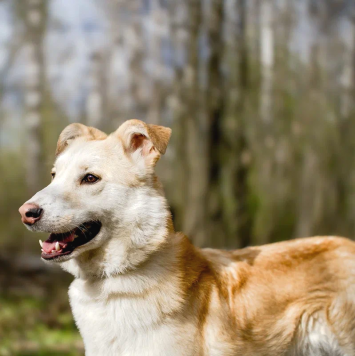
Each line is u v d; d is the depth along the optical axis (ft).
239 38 46.16
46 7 60.44
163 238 12.41
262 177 62.54
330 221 71.41
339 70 69.31
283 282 13.58
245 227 43.16
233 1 46.21
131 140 13.06
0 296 35.96
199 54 42.32
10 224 78.74
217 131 42.06
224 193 42.22
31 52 57.47
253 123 54.54
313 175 68.23
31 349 24.85
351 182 69.10
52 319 31.27
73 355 23.76
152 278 12.25
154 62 58.90
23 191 84.17
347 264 14.08
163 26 57.36
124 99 70.08
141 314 12.05
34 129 57.41
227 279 13.25
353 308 13.75
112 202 12.36
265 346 13.29
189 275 12.62
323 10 65.41
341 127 66.85
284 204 71.77
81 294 12.67
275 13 60.44
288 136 64.08
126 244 12.29
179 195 43.65
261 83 56.85
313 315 13.73
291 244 14.60
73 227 12.14
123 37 68.03
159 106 59.00
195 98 41.88
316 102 64.85
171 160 51.90
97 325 12.31
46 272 42.63
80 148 13.04
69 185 12.41
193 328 12.25
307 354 13.93
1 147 89.20
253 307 13.12
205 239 41.11
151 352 11.94
